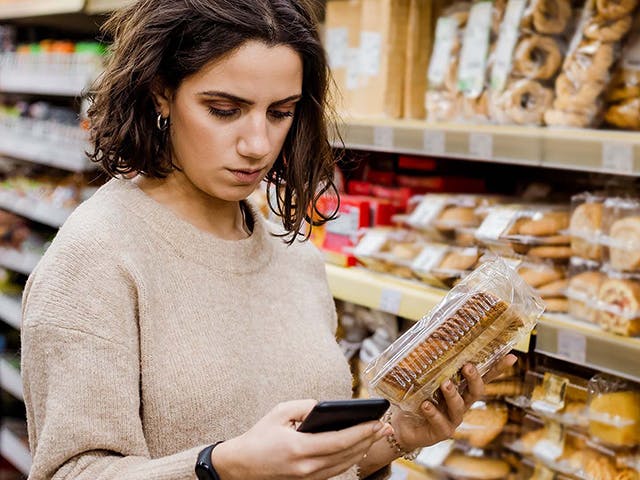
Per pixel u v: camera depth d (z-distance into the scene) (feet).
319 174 4.48
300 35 3.85
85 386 3.57
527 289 4.13
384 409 3.21
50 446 3.52
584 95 6.19
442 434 4.10
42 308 3.70
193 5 3.74
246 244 4.33
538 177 7.77
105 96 4.06
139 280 3.84
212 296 4.11
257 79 3.74
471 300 3.99
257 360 4.21
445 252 6.83
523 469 6.32
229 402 3.97
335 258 7.86
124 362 3.70
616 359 5.16
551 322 5.57
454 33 7.37
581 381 5.86
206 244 4.16
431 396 4.03
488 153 6.17
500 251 6.45
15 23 14.97
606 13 6.13
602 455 5.68
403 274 7.20
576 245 6.03
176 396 3.86
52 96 15.49
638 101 6.01
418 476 6.72
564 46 6.61
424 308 6.43
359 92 8.01
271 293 4.43
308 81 4.21
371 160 8.70
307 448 3.17
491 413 6.40
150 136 4.05
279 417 3.33
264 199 8.37
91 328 3.66
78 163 11.38
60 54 12.48
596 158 5.41
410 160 8.18
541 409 6.03
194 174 3.99
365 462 4.46
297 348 4.34
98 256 3.81
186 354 3.93
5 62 14.57
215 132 3.84
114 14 4.35
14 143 14.08
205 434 3.92
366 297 7.05
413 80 7.66
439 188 7.77
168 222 4.09
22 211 14.03
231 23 3.69
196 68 3.73
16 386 13.53
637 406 5.60
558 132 5.75
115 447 3.59
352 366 7.90
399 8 7.62
